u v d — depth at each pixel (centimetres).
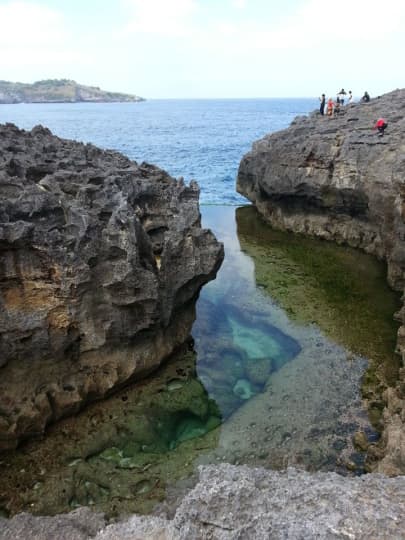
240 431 1448
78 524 1012
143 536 803
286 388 1648
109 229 1458
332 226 3191
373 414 1507
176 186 2153
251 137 9994
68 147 2283
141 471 1284
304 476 796
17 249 1304
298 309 2228
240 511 706
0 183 1508
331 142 3070
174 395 1598
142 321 1549
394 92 4128
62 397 1419
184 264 1705
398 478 757
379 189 2516
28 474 1259
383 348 1880
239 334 2008
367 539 616
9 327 1305
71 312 1402
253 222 3738
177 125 13500
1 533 966
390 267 2417
